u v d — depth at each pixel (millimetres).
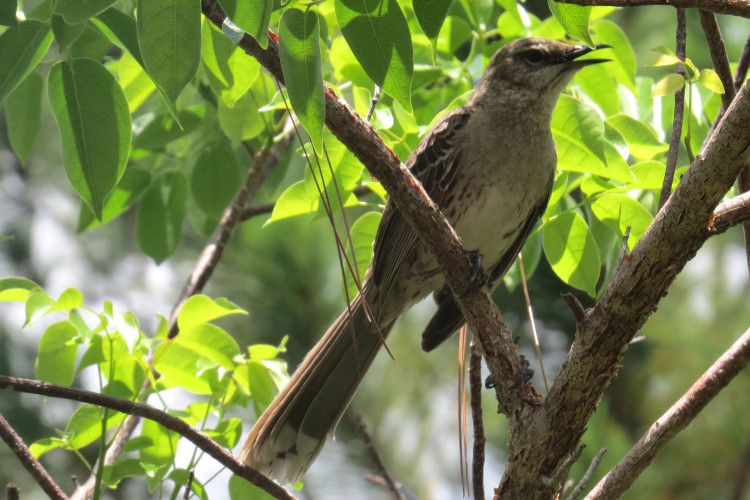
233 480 6508
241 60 5645
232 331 10133
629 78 7719
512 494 5000
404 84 4488
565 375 4773
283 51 4316
